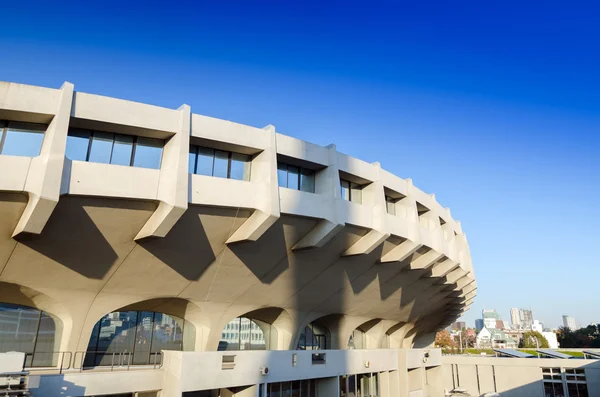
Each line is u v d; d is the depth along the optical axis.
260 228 20.02
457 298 48.16
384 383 31.91
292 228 22.33
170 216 17.75
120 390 18.52
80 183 16.56
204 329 26.09
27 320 21.11
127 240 19.42
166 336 25.45
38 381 14.96
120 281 21.39
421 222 34.22
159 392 19.84
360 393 29.70
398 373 33.12
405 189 29.38
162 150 19.81
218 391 22.72
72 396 17.16
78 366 21.31
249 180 21.78
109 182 17.09
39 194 15.25
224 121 20.30
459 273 39.59
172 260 21.30
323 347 34.75
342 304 32.22
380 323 39.34
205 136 19.61
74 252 19.03
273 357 23.19
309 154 22.91
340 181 25.83
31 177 15.80
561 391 45.59
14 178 15.54
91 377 17.83
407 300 38.12
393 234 25.81
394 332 45.50
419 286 36.44
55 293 20.55
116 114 17.81
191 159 20.36
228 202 19.31
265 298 27.03
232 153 21.62
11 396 13.96
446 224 37.94
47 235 17.81
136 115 18.16
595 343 113.81
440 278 36.34
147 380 19.45
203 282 23.55
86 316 21.72
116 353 23.39
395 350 33.38
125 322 24.08
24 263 18.73
